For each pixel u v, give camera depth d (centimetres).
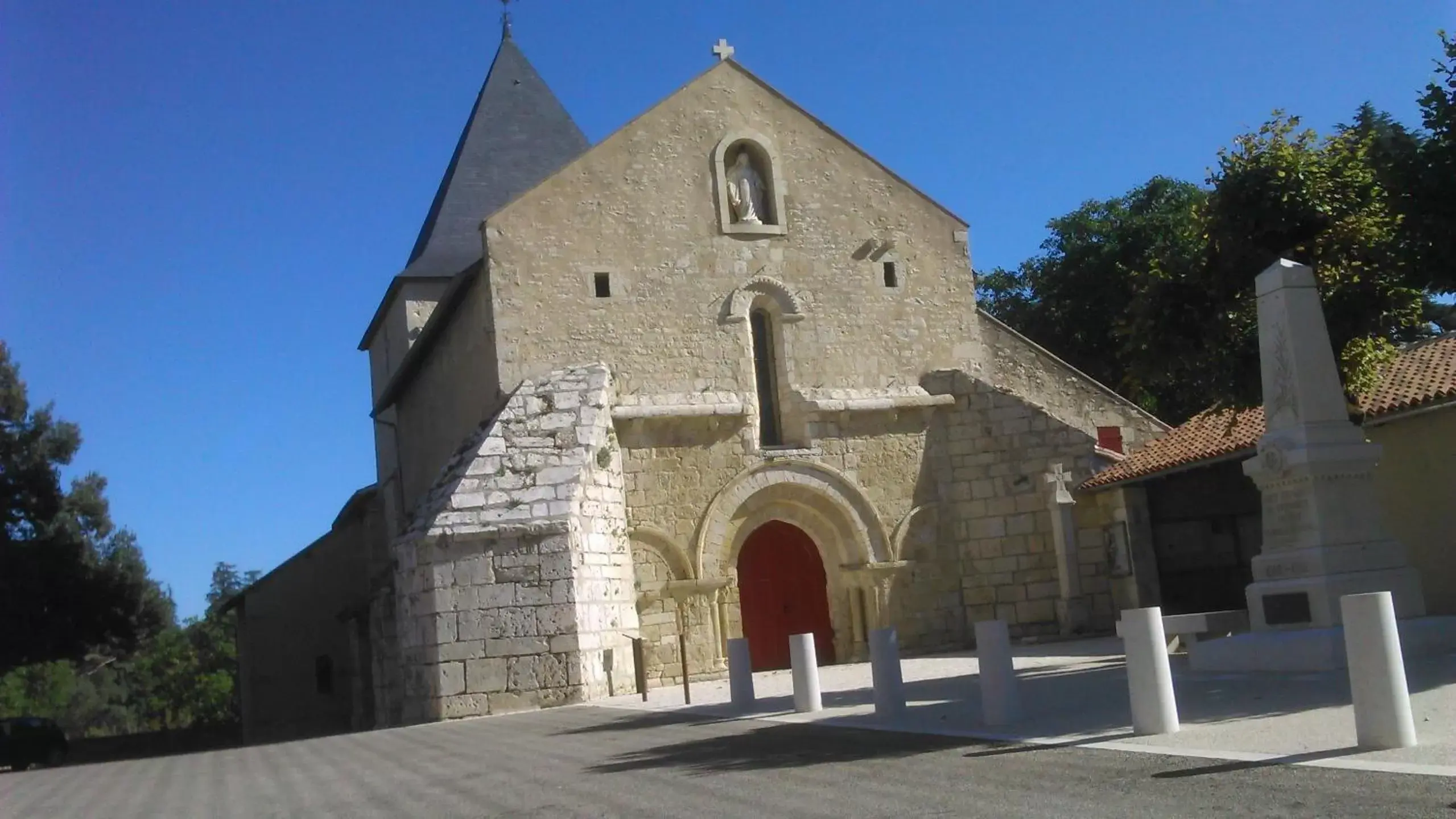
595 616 2061
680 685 2212
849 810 748
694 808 806
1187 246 2200
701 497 2391
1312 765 763
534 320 2361
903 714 1246
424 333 2831
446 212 3638
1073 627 2447
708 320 2458
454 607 1942
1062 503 2483
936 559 2525
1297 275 1413
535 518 2009
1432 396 1927
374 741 1647
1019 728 1058
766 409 2534
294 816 939
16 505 3766
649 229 2456
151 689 8412
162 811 1045
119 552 4041
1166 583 2430
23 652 3578
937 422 2575
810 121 2612
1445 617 1374
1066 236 4259
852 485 2488
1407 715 798
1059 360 2708
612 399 2345
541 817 831
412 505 3291
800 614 2514
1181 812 665
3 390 3803
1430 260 1731
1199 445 2361
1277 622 1375
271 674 3416
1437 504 1977
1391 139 1881
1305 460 1352
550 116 3919
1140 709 951
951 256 2653
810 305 2541
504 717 1838
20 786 1474
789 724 1273
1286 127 1805
